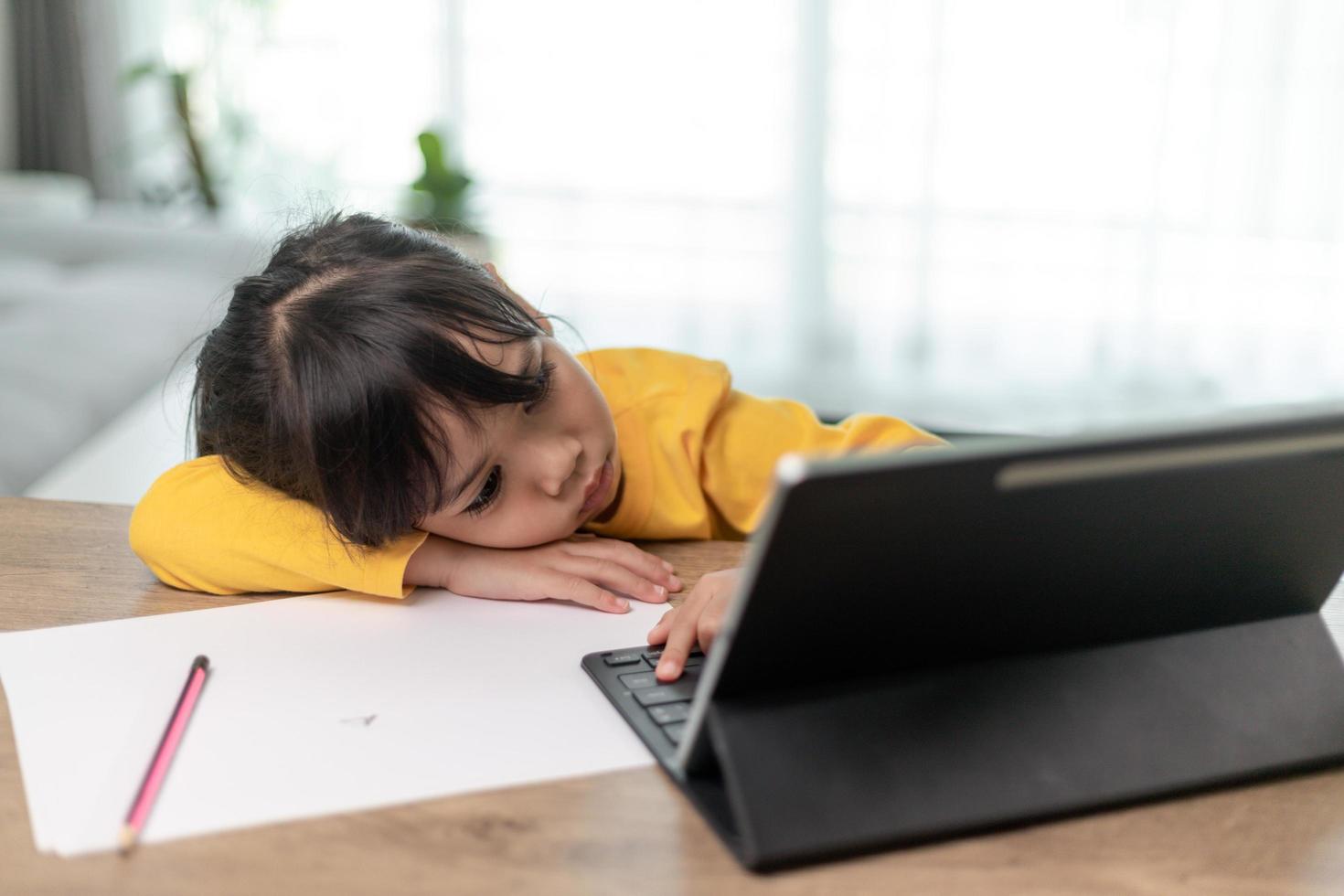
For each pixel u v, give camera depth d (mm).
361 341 669
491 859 439
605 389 970
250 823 463
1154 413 3707
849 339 3994
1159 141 3658
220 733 534
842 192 3891
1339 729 508
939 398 3844
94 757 516
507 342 700
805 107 3846
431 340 666
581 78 3887
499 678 591
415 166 3928
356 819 465
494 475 708
